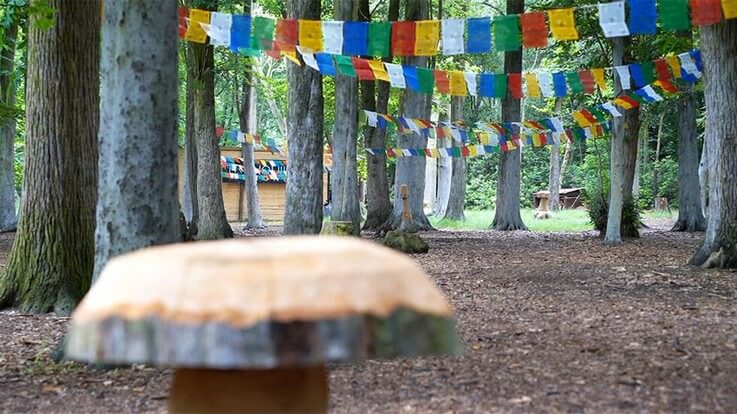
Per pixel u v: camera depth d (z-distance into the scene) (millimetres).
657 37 17312
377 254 1978
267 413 1955
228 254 1913
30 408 5074
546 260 14445
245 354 1729
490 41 9742
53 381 5789
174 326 1771
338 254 1902
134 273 1900
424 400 4973
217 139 19500
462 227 27922
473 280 11547
